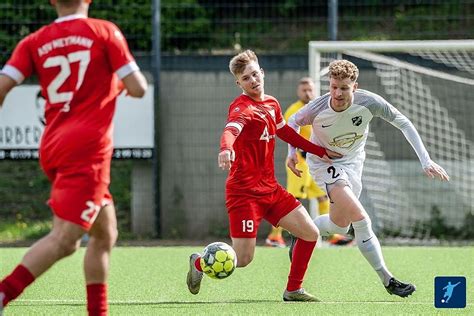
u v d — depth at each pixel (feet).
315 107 66.33
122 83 44.83
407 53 128.26
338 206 64.95
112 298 67.00
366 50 109.50
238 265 63.00
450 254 101.30
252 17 151.12
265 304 62.75
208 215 129.39
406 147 127.95
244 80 62.03
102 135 43.65
